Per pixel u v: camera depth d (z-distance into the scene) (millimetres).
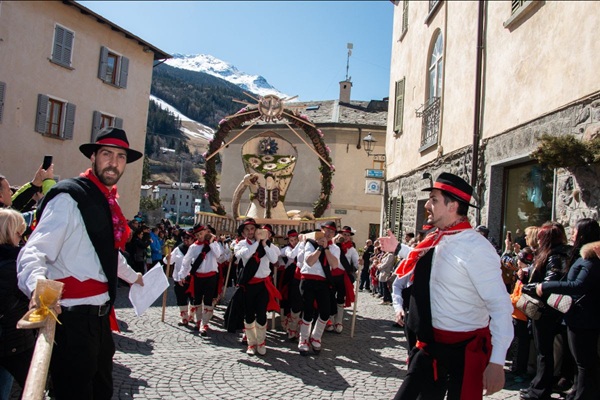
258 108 11656
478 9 9617
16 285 3445
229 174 29891
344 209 27219
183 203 89750
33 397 1864
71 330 2861
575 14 6668
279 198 11133
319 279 6895
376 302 12703
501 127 8594
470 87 9984
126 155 3229
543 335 4848
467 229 3111
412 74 14578
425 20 13219
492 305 2889
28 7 17844
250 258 6703
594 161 5543
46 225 2777
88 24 20312
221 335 7820
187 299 8289
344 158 27375
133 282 3602
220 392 5023
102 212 3012
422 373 3039
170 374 5539
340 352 7043
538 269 4980
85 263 2936
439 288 3057
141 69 23219
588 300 4250
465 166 9984
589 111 6180
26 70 17922
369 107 30859
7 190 4582
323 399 4945
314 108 31016
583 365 4262
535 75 7605
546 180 7500
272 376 5688
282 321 8734
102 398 3154
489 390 2777
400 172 15375
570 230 6359
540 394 4836
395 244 3682
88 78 20453
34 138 18438
